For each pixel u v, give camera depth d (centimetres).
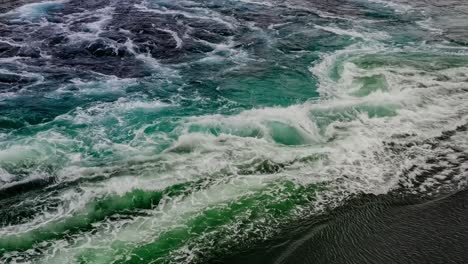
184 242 959
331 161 1245
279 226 1014
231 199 1089
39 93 1542
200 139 1322
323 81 1711
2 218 1006
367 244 970
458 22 2422
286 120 1435
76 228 988
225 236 979
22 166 1176
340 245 965
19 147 1250
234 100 1567
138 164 1202
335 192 1130
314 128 1401
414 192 1145
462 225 1034
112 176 1151
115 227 994
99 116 1430
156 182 1134
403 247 963
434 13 2559
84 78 1658
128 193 1094
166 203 1069
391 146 1321
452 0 2819
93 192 1094
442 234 1005
